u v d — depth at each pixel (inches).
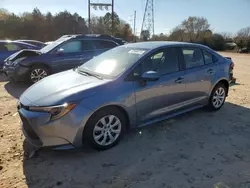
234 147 139.8
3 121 172.9
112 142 135.4
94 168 117.5
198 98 178.9
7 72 295.7
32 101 122.3
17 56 295.0
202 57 182.1
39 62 283.1
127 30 2105.1
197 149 136.6
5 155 127.2
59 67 293.7
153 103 148.2
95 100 122.7
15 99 234.2
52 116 114.4
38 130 116.1
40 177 110.3
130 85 136.1
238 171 116.3
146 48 157.1
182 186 104.7
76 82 135.8
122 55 157.5
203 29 2418.8
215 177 111.3
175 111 165.5
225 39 1953.7
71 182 107.1
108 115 130.1
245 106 216.2
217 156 129.5
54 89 129.3
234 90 283.3
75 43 302.8
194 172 114.9
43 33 2027.6
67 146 119.4
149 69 147.6
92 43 312.7
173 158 126.7
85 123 121.2
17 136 148.6
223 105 217.5
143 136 151.3
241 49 1619.1
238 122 177.0
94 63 164.7
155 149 135.6
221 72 192.1
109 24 1972.2
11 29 1878.7
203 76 177.3
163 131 159.0
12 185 104.7
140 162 122.6
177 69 162.1
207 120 179.5
